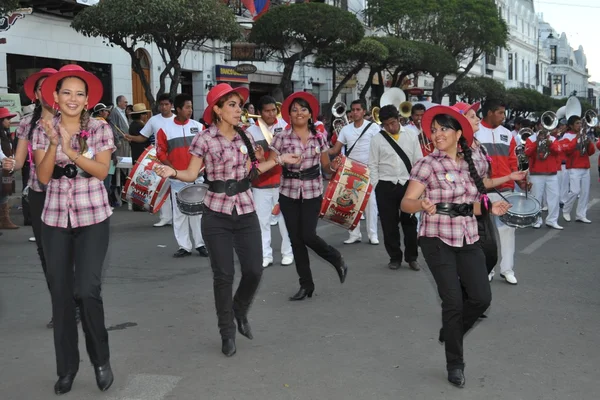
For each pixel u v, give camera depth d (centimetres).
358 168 789
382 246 996
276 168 834
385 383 470
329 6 2083
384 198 820
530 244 1009
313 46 2119
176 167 906
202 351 536
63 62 1961
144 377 481
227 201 533
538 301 687
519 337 573
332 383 470
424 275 803
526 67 7912
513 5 7344
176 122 909
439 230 463
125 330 590
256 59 2277
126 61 2170
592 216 1346
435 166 465
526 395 451
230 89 526
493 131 738
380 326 602
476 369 499
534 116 5400
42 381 477
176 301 684
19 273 811
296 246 690
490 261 531
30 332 586
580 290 732
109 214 460
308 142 692
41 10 1861
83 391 459
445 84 4906
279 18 2044
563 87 10556
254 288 554
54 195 452
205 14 1549
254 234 547
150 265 858
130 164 1252
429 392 455
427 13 3048
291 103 703
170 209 1170
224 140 534
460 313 460
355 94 3619
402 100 1230
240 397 446
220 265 530
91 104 461
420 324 607
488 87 4272
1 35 1755
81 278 443
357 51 2452
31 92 555
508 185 744
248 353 531
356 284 760
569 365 507
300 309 659
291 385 466
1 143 1161
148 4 1493
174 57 1639
